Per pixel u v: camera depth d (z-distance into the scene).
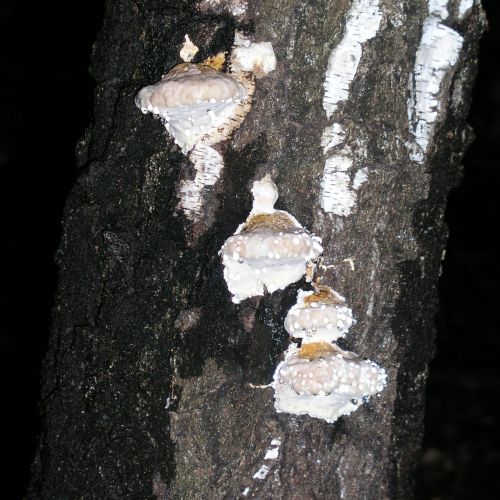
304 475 0.97
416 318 0.99
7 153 2.51
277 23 0.91
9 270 2.34
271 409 0.95
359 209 0.95
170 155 0.92
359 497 0.99
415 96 0.95
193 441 0.94
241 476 0.95
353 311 0.96
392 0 0.92
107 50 0.95
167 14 0.92
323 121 0.93
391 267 0.97
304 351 0.95
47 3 2.62
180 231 0.93
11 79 2.59
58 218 2.41
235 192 0.93
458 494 2.14
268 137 0.93
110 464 0.94
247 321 0.94
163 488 0.94
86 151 0.97
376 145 0.94
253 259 0.91
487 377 2.64
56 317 0.97
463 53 0.96
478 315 2.90
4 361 2.15
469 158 3.10
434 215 0.98
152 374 0.93
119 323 0.94
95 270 0.95
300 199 0.94
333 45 0.92
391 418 0.99
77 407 0.95
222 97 0.89
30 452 1.90
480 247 3.08
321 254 0.95
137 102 0.91
